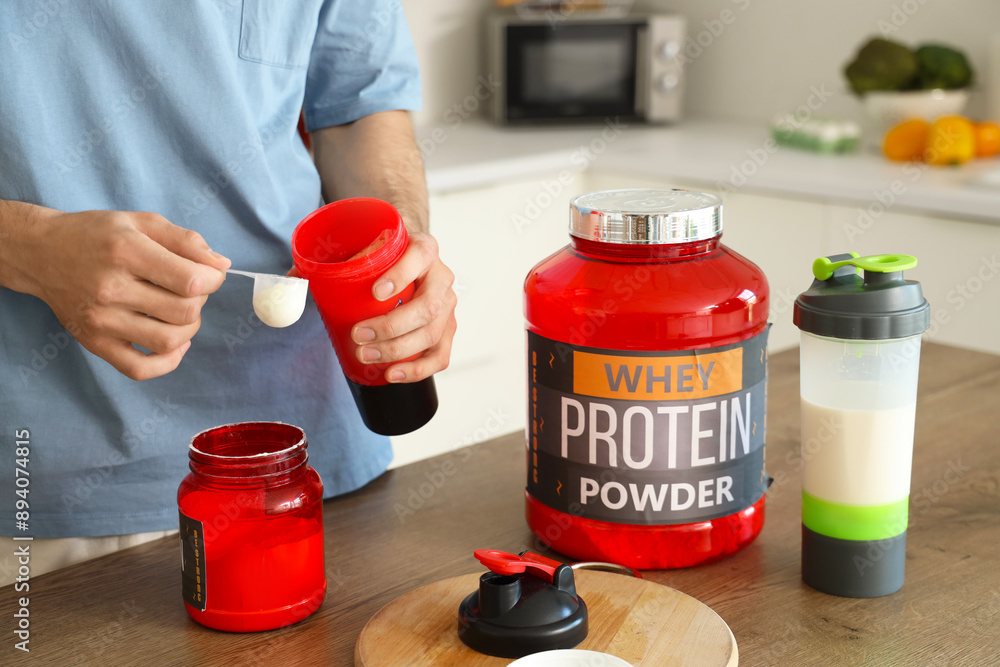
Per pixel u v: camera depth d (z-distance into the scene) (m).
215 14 0.85
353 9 0.99
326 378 0.99
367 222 0.77
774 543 0.77
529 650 0.59
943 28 2.52
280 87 0.95
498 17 2.95
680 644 0.60
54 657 0.62
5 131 0.81
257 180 0.92
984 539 0.76
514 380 2.64
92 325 0.73
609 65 2.82
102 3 0.80
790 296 2.26
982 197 1.86
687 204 0.72
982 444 0.94
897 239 2.03
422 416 0.80
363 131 1.03
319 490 0.67
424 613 0.65
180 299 0.70
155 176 0.88
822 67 2.77
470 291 2.46
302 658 0.62
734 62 3.00
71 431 0.92
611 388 0.69
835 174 2.16
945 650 0.62
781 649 0.62
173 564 0.76
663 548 0.72
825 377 0.66
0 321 0.88
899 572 0.69
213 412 0.96
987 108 2.39
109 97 0.84
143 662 0.62
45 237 0.72
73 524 0.94
